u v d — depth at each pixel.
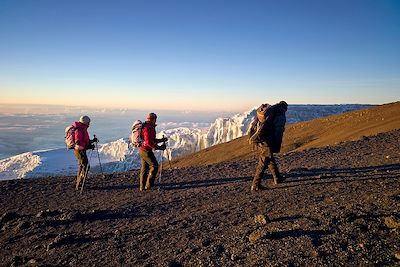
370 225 4.41
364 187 6.78
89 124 11.80
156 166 10.90
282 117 8.45
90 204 9.36
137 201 9.09
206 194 8.92
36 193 11.48
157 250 5.00
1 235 6.81
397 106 38.47
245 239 4.74
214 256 4.37
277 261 3.87
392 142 14.58
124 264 4.64
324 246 4.02
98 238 5.91
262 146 8.47
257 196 7.77
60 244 5.74
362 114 41.59
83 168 11.63
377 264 3.46
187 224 6.17
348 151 14.10
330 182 7.98
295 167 11.80
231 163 15.15
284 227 4.88
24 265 5.04
